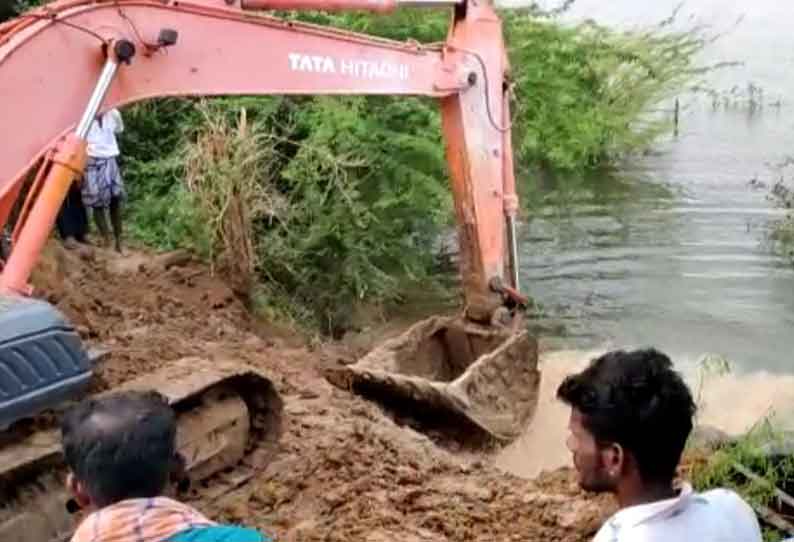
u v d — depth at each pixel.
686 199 16.59
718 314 12.80
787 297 13.24
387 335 12.47
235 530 3.04
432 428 9.23
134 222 12.96
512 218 10.23
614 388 3.07
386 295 13.18
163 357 8.66
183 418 6.53
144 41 7.85
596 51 18.33
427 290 13.64
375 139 13.57
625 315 12.87
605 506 6.90
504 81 10.10
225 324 10.41
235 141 11.73
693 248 14.73
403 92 9.55
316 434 7.78
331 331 12.58
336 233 12.79
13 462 5.42
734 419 10.02
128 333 9.24
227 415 6.78
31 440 5.60
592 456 3.11
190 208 12.03
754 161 18.30
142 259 11.56
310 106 13.60
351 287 12.85
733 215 15.86
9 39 7.11
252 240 11.89
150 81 7.98
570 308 13.06
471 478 7.48
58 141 7.00
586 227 15.59
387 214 13.58
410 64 9.57
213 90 8.40
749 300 13.16
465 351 10.05
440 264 14.28
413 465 7.53
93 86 7.39
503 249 10.19
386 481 7.23
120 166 13.87
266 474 7.01
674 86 19.20
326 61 9.03
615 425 3.05
